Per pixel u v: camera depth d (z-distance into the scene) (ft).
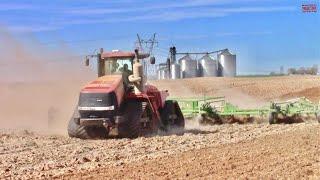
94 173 40.96
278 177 38.14
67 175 40.29
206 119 82.79
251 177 38.14
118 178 38.70
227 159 46.21
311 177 38.17
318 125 75.51
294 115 82.23
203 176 38.93
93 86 64.49
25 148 56.29
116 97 63.52
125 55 67.87
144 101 66.03
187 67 250.78
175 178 38.29
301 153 48.88
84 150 53.93
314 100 141.18
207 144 57.06
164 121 71.20
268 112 81.20
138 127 64.08
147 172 40.91
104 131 65.92
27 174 41.16
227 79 225.97
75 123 65.16
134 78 66.69
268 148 52.47
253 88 189.78
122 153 51.57
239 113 81.87
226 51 262.47
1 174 41.22
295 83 202.90
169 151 52.31
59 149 55.11
